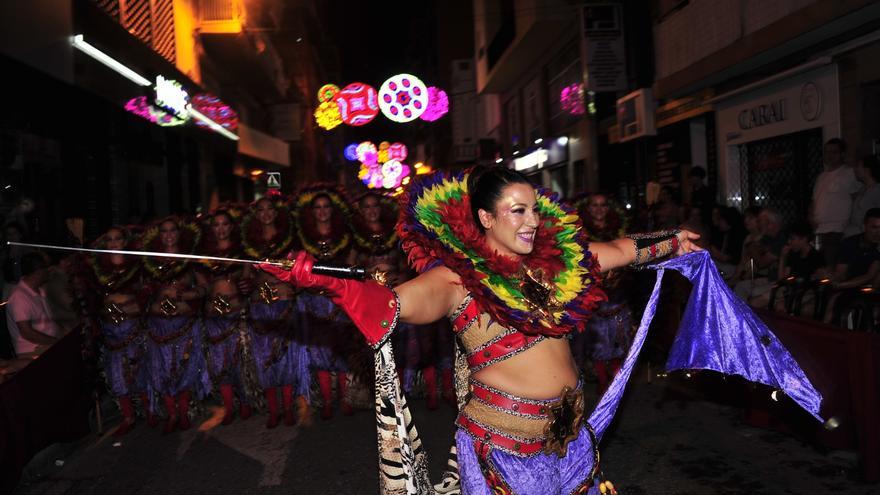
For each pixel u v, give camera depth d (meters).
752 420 5.36
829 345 4.51
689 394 6.38
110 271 6.30
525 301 2.35
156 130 15.04
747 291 7.36
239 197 24.78
